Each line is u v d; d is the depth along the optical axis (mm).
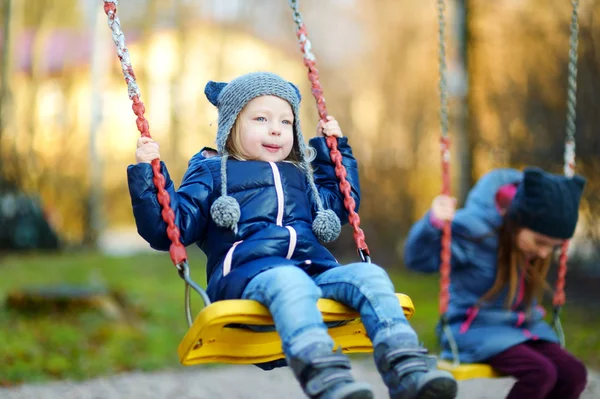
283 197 2930
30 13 18953
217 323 2463
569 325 7773
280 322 2445
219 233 2859
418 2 15641
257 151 2932
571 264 10008
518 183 4195
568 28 9508
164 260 13938
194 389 5840
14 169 15281
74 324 7441
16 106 17000
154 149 2820
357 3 18672
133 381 6074
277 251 2801
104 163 21250
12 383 5801
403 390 2412
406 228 14055
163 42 21750
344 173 3102
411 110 14758
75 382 5965
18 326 7184
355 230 2998
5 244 14812
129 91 2869
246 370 6832
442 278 3875
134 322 7910
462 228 4039
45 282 10570
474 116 10562
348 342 2967
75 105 20062
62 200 18641
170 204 2771
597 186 9305
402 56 15562
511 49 10586
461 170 10414
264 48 22219
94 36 18625
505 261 3945
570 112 4199
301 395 5691
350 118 15219
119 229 22438
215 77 21188
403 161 14312
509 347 3705
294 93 2986
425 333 7562
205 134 20797
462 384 6125
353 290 2598
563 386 3721
